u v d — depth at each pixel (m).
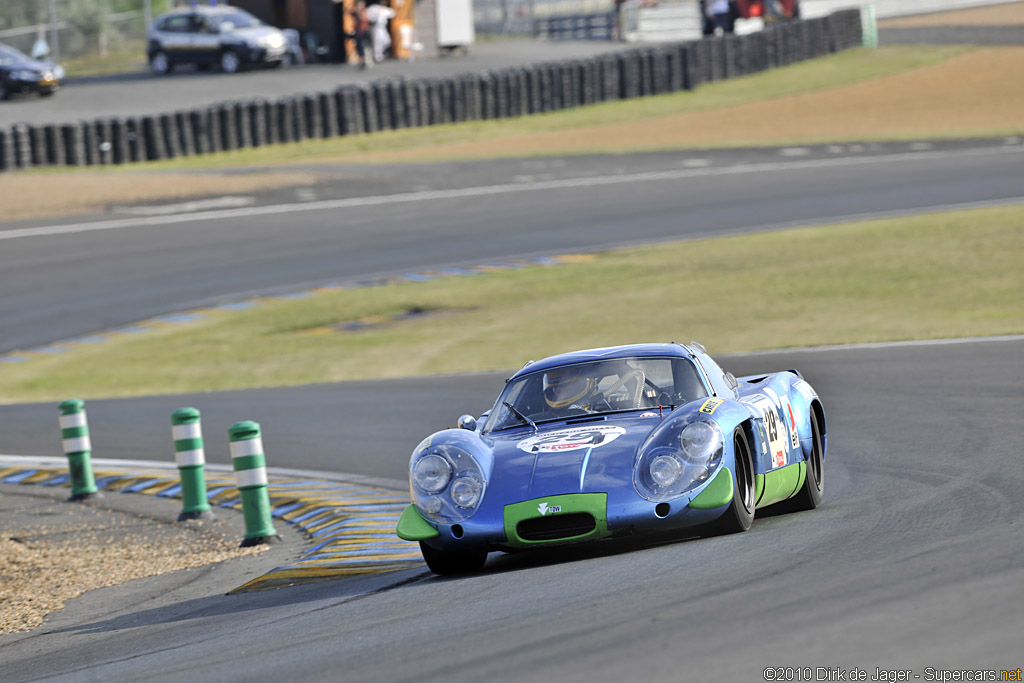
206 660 20.89
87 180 138.62
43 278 101.38
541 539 24.36
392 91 168.12
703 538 25.20
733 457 24.72
